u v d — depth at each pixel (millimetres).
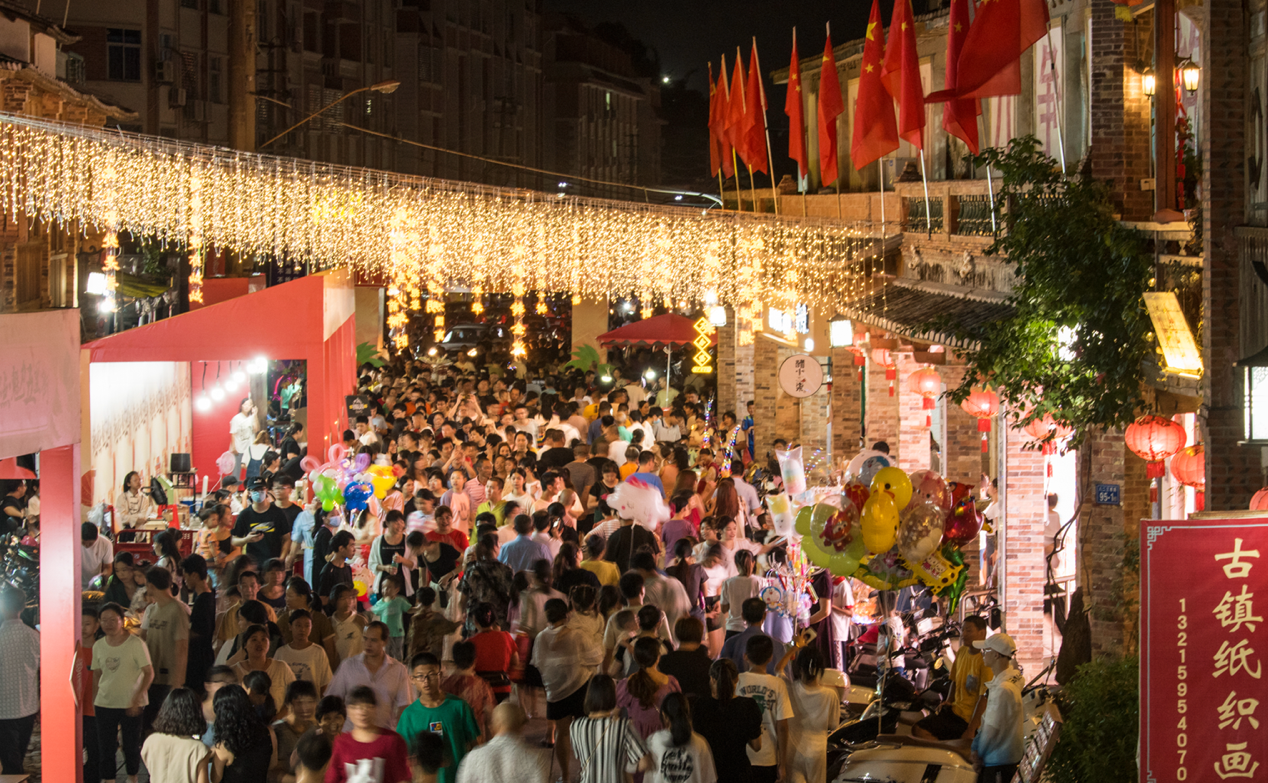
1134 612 12047
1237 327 9211
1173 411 11750
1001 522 14820
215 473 23828
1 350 8438
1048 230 11852
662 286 31438
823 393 27375
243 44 25203
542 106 95250
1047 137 16312
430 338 46219
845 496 9938
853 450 22781
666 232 29938
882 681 10625
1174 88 11438
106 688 10109
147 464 21062
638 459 16250
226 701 8102
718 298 26484
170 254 31000
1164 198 11336
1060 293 11680
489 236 32562
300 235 30844
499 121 86438
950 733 10156
